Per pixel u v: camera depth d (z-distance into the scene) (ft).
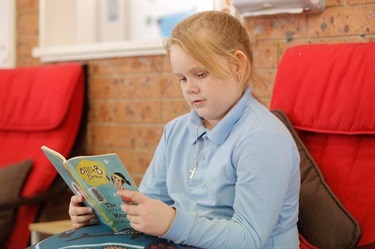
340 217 5.00
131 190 4.26
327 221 5.05
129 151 8.63
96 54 8.89
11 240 8.04
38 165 8.28
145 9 10.08
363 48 5.62
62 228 7.16
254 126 4.46
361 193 5.29
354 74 5.56
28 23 9.91
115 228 4.58
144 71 8.38
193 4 9.04
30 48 9.92
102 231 4.55
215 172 4.56
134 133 8.55
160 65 8.18
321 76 5.80
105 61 8.85
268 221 4.22
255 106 4.68
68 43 9.93
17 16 10.07
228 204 4.52
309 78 5.88
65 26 9.87
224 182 4.50
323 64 5.82
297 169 4.62
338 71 5.68
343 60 5.69
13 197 7.89
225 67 4.47
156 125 8.30
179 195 4.89
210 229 4.20
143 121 8.44
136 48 8.34
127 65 8.58
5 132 8.84
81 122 8.83
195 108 4.60
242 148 4.39
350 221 4.95
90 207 4.75
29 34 9.91
